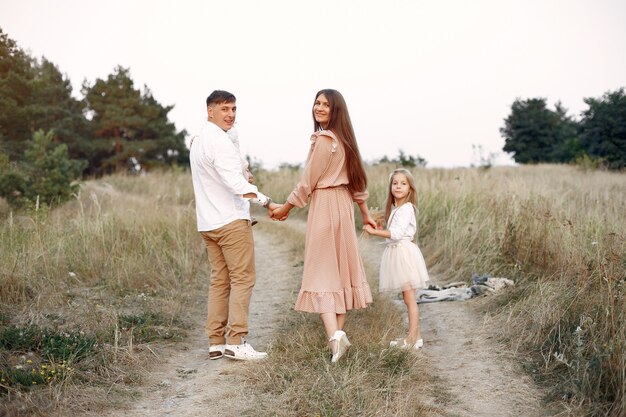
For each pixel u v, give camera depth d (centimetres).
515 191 904
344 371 361
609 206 804
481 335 462
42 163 1214
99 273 644
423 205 979
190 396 352
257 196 411
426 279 447
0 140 2317
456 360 417
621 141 2884
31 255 604
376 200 1205
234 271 420
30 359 383
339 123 414
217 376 383
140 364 399
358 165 419
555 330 409
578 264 496
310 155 409
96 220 779
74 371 365
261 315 557
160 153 3975
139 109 3812
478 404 339
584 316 397
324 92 416
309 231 413
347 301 408
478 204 894
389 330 466
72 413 319
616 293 407
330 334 394
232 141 435
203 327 523
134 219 850
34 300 525
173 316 525
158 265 689
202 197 422
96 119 3809
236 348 412
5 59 2531
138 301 564
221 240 417
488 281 589
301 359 394
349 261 414
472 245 723
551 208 762
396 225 446
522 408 331
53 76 3525
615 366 321
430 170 1772
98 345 411
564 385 343
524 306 471
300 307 410
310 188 408
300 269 766
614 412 297
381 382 354
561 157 4888
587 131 3056
